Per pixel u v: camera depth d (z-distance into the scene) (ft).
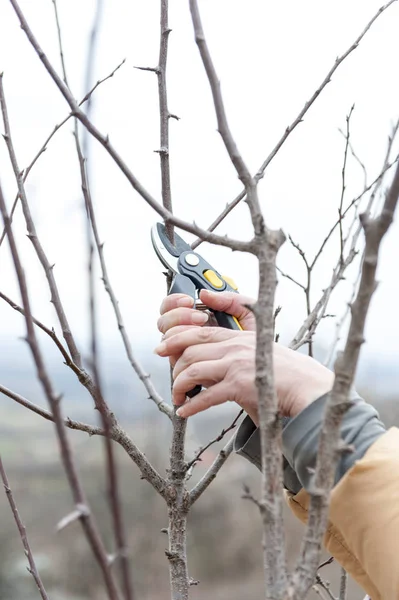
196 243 3.79
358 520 2.24
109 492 1.42
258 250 1.90
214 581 24.99
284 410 2.53
